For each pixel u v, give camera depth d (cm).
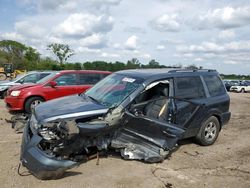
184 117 634
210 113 691
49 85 1027
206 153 654
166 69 705
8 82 1509
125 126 544
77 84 1071
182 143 719
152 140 558
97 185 466
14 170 509
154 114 577
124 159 573
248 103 1830
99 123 516
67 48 5528
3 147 630
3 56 6956
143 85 579
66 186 457
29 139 479
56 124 481
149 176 508
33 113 550
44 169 449
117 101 559
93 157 566
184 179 506
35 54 7725
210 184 492
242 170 560
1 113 1039
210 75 733
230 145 726
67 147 494
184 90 652
